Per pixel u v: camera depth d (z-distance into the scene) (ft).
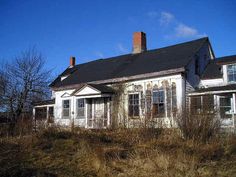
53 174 31.09
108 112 84.17
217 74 80.18
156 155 36.29
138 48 100.12
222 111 66.13
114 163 34.83
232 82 76.28
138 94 79.61
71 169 33.09
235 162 35.88
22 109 84.33
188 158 35.73
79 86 93.91
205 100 48.37
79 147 41.60
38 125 51.62
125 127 53.01
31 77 91.25
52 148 41.70
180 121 46.80
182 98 71.87
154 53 92.99
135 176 30.76
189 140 43.34
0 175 29.96
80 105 94.27
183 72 73.05
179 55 81.20
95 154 36.50
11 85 86.22
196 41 87.61
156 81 76.84
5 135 49.70
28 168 32.58
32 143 42.88
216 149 39.91
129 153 38.70
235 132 46.60
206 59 88.22
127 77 81.71
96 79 90.38
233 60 75.77
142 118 52.34
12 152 38.70
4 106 83.97
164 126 51.70
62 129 52.13
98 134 50.49
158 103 75.61
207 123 44.60
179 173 31.37
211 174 31.35
